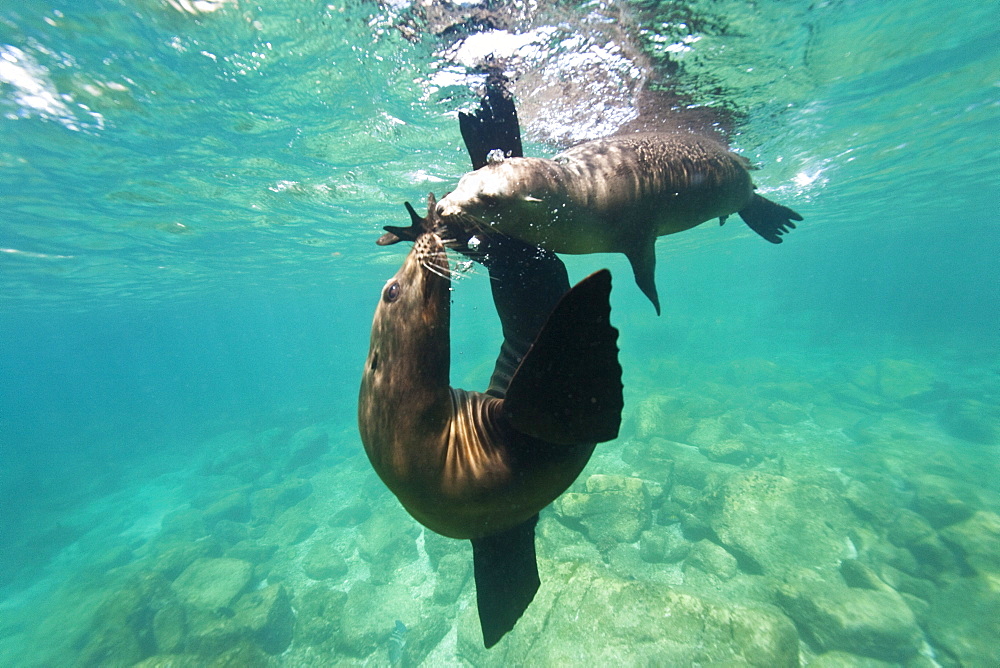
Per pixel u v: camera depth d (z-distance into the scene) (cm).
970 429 1616
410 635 963
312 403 3669
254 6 550
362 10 552
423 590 1124
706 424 1762
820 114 980
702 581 978
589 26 558
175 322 5094
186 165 1034
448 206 256
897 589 891
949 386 2131
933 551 919
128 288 2536
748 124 935
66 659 1086
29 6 538
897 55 773
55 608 1331
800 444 1658
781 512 1057
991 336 3488
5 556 1803
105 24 575
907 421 1816
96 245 1602
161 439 3444
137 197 1202
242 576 1220
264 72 681
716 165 491
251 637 1020
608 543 1080
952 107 1121
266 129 880
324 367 5944
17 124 788
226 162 1036
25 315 3077
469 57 627
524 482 171
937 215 3312
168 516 1958
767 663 636
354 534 1477
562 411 144
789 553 984
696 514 1166
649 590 737
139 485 2478
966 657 734
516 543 216
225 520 1670
